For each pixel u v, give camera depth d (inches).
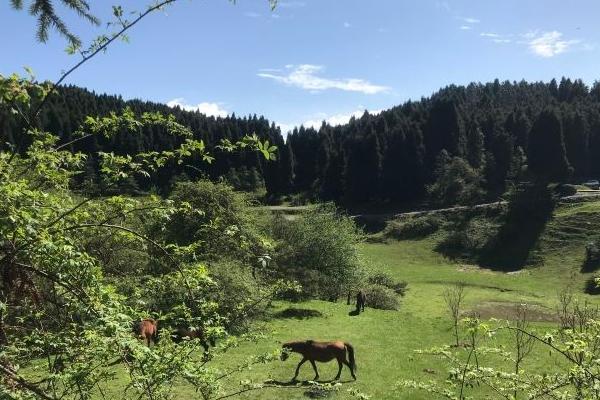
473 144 4192.9
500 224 3097.9
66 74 164.9
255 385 250.2
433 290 2172.7
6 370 143.5
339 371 749.9
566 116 4040.4
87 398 186.4
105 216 220.1
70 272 157.3
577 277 2329.0
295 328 1111.6
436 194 3833.7
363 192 4104.3
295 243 1473.9
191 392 537.0
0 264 152.6
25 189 170.7
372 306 1612.9
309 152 4936.0
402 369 808.9
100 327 155.3
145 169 210.1
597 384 208.2
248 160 4212.6
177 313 235.6
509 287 2233.0
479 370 248.8
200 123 4955.7
